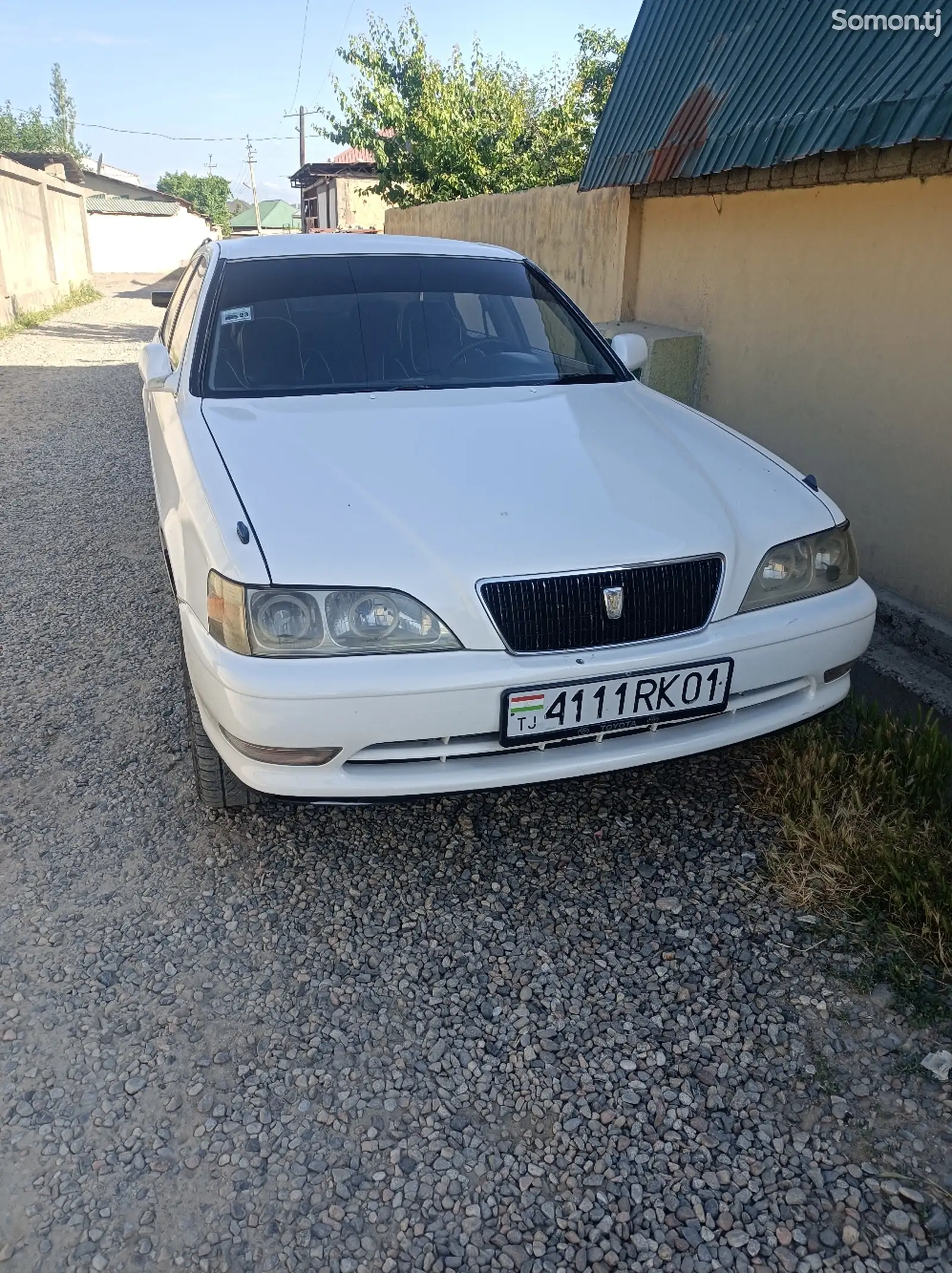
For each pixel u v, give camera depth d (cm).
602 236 638
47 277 1992
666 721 238
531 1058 207
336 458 260
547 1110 195
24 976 227
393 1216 174
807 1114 193
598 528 236
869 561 406
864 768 284
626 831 280
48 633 410
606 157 539
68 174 2867
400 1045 210
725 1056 207
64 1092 197
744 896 253
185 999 221
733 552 242
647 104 514
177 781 301
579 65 1338
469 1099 197
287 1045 209
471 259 377
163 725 332
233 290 344
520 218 805
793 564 253
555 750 235
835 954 233
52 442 766
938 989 222
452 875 262
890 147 333
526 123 1371
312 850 271
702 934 241
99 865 265
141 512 577
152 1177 181
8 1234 170
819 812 268
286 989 224
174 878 260
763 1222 173
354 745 221
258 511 235
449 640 221
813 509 265
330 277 352
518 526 234
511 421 293
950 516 360
